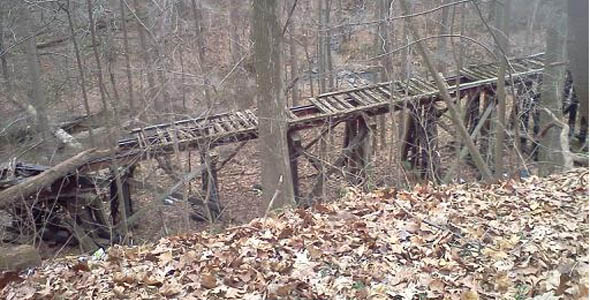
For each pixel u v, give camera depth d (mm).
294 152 12258
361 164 12867
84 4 14180
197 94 13719
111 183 11547
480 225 5184
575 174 6973
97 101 15594
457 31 17125
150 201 12594
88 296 4215
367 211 5848
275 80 7648
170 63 13086
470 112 14375
